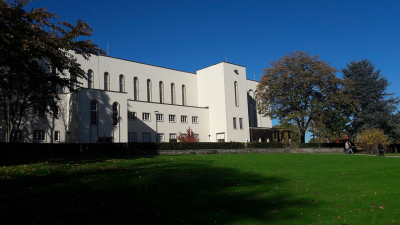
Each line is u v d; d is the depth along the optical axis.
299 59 48.06
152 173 15.89
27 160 20.86
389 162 24.00
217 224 8.56
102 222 8.29
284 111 50.31
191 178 15.05
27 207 9.27
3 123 31.28
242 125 52.81
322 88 48.34
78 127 34.06
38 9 20.16
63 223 8.09
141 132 42.34
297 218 9.41
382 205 11.03
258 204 10.85
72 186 12.23
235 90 53.19
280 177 16.41
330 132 52.44
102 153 28.22
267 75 50.62
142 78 48.12
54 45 20.03
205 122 52.03
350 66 56.06
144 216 8.99
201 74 55.34
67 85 23.84
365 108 53.66
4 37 16.84
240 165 20.58
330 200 11.68
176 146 33.38
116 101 37.56
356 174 17.67
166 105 46.19
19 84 23.02
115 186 12.55
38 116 34.19
